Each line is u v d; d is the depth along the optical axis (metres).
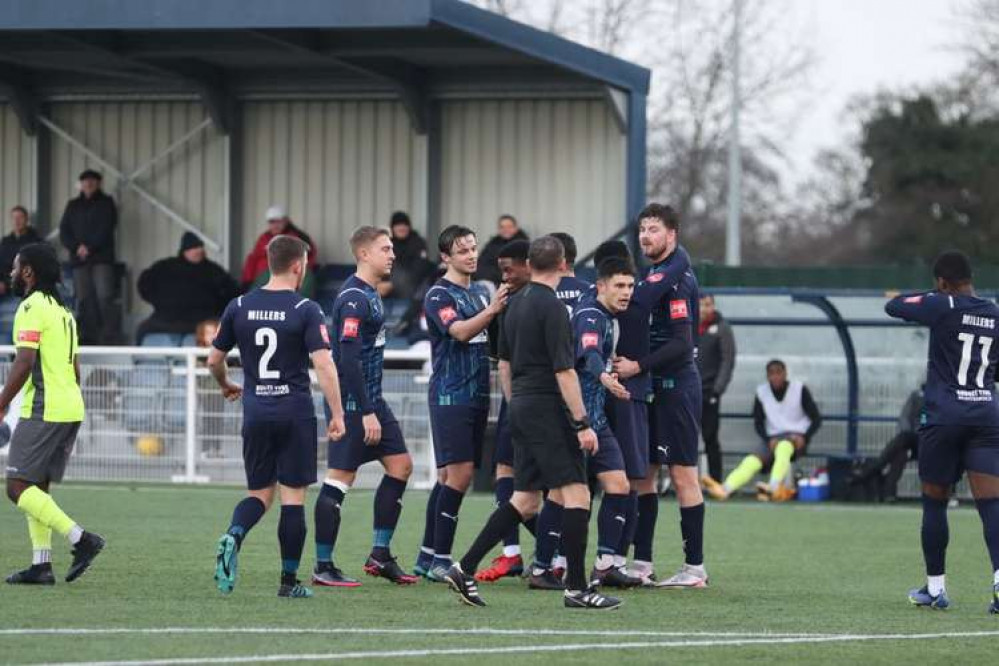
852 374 71.81
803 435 69.31
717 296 70.94
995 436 36.38
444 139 83.81
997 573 36.19
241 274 85.88
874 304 71.06
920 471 37.16
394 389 66.31
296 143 85.38
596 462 39.00
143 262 87.00
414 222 84.00
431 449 66.25
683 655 29.77
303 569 41.91
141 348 67.50
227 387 37.25
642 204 80.50
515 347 35.44
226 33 78.12
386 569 39.69
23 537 47.78
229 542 35.28
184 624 32.22
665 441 40.06
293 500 36.16
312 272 81.00
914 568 45.41
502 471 41.50
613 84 77.38
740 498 69.75
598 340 37.66
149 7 70.31
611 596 36.38
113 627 31.67
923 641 31.95
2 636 30.44
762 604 37.28
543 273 35.31
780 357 72.38
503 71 81.69
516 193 82.81
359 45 76.56
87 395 67.56
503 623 33.22
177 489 64.94
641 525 40.72
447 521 40.09
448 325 39.50
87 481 67.81
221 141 85.75
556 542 39.12
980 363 36.47
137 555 44.22
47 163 87.50
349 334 38.50
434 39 76.19
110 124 87.19
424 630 32.06
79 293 82.69
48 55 80.69
